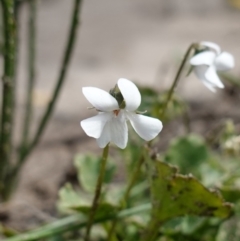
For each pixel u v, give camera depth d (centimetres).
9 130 26
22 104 39
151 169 22
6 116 26
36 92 41
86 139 36
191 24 59
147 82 43
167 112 28
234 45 51
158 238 25
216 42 52
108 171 26
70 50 25
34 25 29
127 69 47
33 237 23
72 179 32
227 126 27
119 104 19
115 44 53
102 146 18
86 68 47
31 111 29
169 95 23
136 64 48
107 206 23
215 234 25
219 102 40
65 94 42
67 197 24
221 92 42
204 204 22
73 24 25
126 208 25
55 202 30
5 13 24
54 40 54
